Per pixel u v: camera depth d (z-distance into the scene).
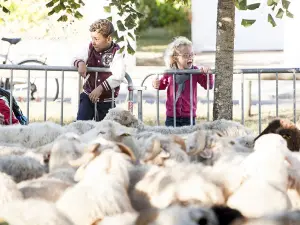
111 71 12.06
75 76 16.11
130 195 6.88
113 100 12.22
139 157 8.59
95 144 7.60
